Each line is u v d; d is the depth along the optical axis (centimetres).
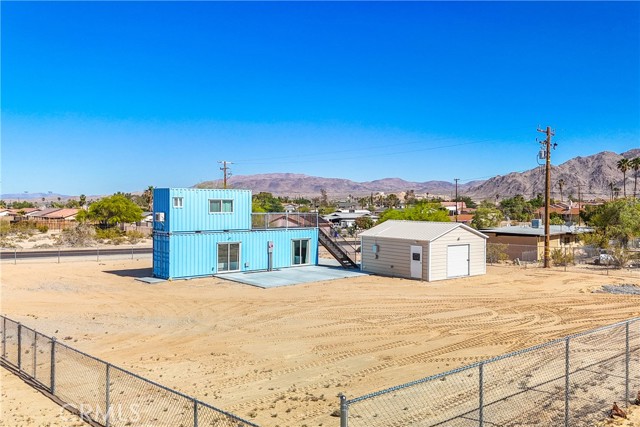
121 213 8200
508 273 3528
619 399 1187
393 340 1780
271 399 1219
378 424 1055
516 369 1420
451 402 1173
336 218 10125
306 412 1132
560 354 1559
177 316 2178
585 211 7369
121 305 2403
